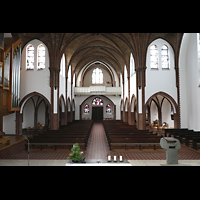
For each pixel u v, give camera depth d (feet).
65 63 80.79
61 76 72.84
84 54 95.50
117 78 115.03
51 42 62.54
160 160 31.91
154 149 40.27
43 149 41.14
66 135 44.11
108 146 45.19
